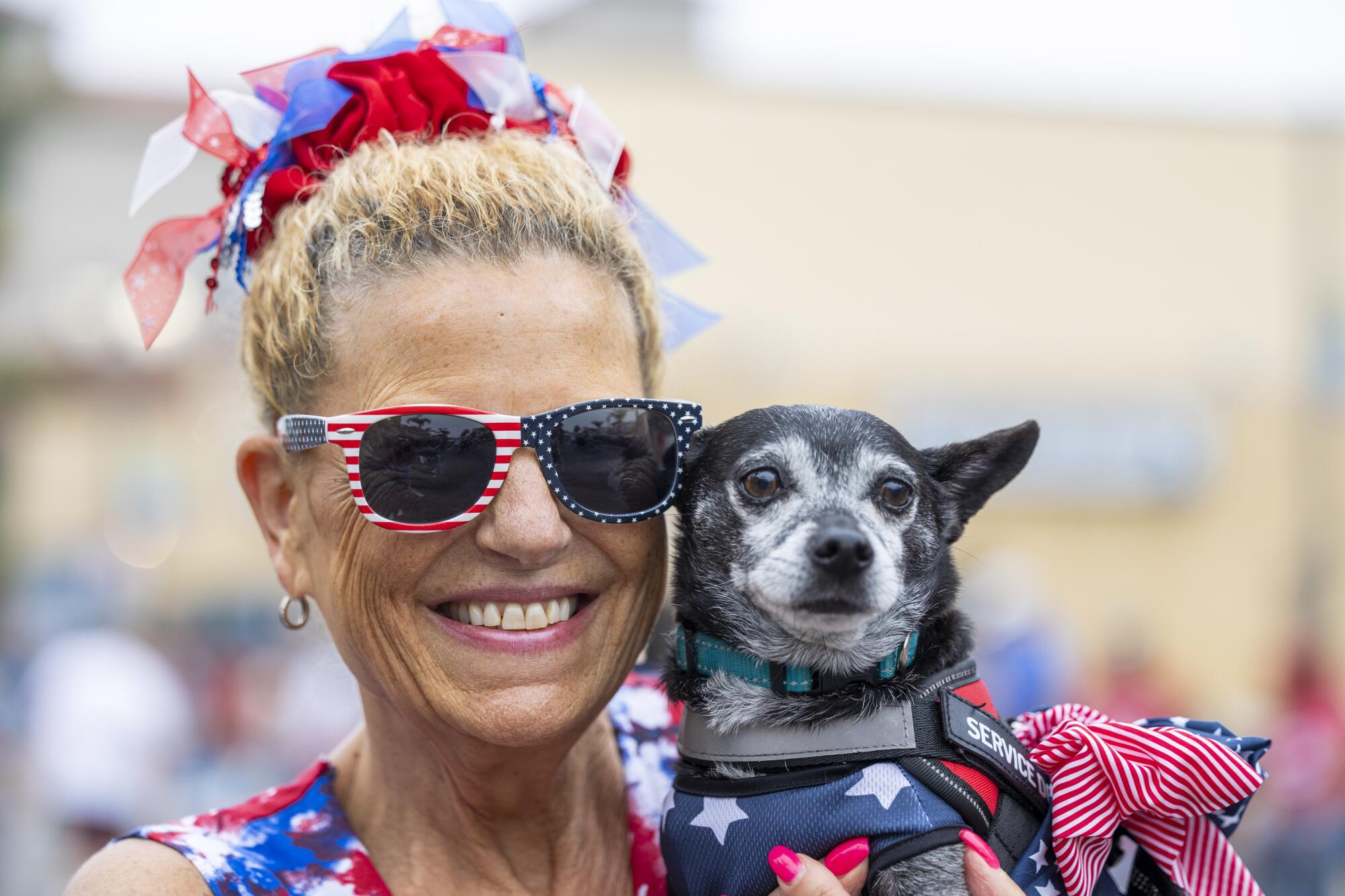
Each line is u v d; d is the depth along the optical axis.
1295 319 17.47
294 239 2.05
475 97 2.29
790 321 16.69
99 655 5.70
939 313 17.09
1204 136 17.58
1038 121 17.38
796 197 16.89
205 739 9.69
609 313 2.08
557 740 1.97
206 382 17.61
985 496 2.70
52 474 17.88
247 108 2.29
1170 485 16.92
